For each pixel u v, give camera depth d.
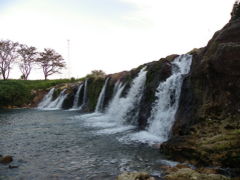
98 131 15.63
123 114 20.75
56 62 70.31
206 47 13.37
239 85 9.48
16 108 37.69
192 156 8.52
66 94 37.22
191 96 12.07
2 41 60.16
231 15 13.34
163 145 10.23
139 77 21.03
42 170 8.16
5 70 61.50
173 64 17.50
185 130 11.09
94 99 31.31
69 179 7.37
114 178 7.42
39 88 47.16
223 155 7.70
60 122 20.02
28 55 67.00
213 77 10.73
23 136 13.92
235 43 10.29
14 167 8.41
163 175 7.57
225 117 9.57
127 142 12.37
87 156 9.84
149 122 16.06
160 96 15.68
